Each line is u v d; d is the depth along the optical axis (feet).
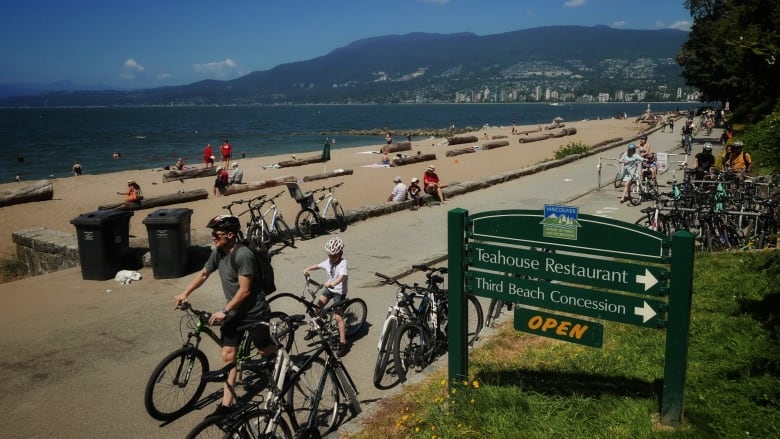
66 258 38.52
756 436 13.76
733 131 89.10
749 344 18.92
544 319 16.10
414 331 21.57
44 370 22.53
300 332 26.14
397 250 41.14
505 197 61.26
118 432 18.13
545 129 219.41
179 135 290.97
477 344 21.98
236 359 18.03
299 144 217.36
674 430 14.32
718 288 25.31
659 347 20.12
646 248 14.35
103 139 256.93
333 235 46.01
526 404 16.02
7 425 18.49
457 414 15.96
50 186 77.51
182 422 18.85
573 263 15.43
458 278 17.15
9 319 28.02
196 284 19.33
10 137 273.54
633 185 56.18
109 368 22.68
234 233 18.39
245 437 14.15
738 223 36.11
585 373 18.45
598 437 14.34
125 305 29.84
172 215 34.14
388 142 146.72
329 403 18.11
